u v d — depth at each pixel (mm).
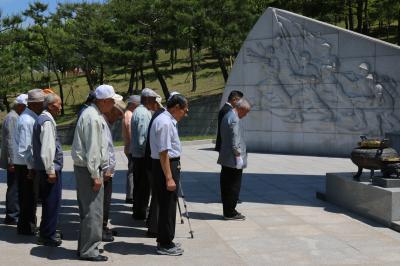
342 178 8766
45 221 6387
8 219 7598
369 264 5742
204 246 6449
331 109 16406
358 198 8258
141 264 5672
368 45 15562
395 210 7383
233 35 31344
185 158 16719
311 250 6289
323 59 16422
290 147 17328
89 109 5746
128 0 35156
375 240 6742
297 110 17094
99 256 5789
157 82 48094
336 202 9008
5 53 34625
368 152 8008
